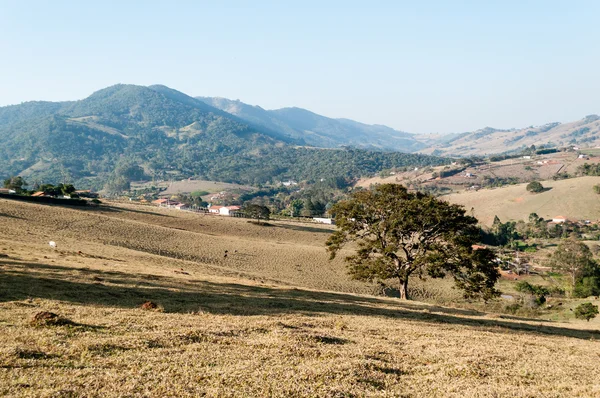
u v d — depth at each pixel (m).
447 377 15.35
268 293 37.12
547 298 89.94
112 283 30.44
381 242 54.59
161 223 134.00
